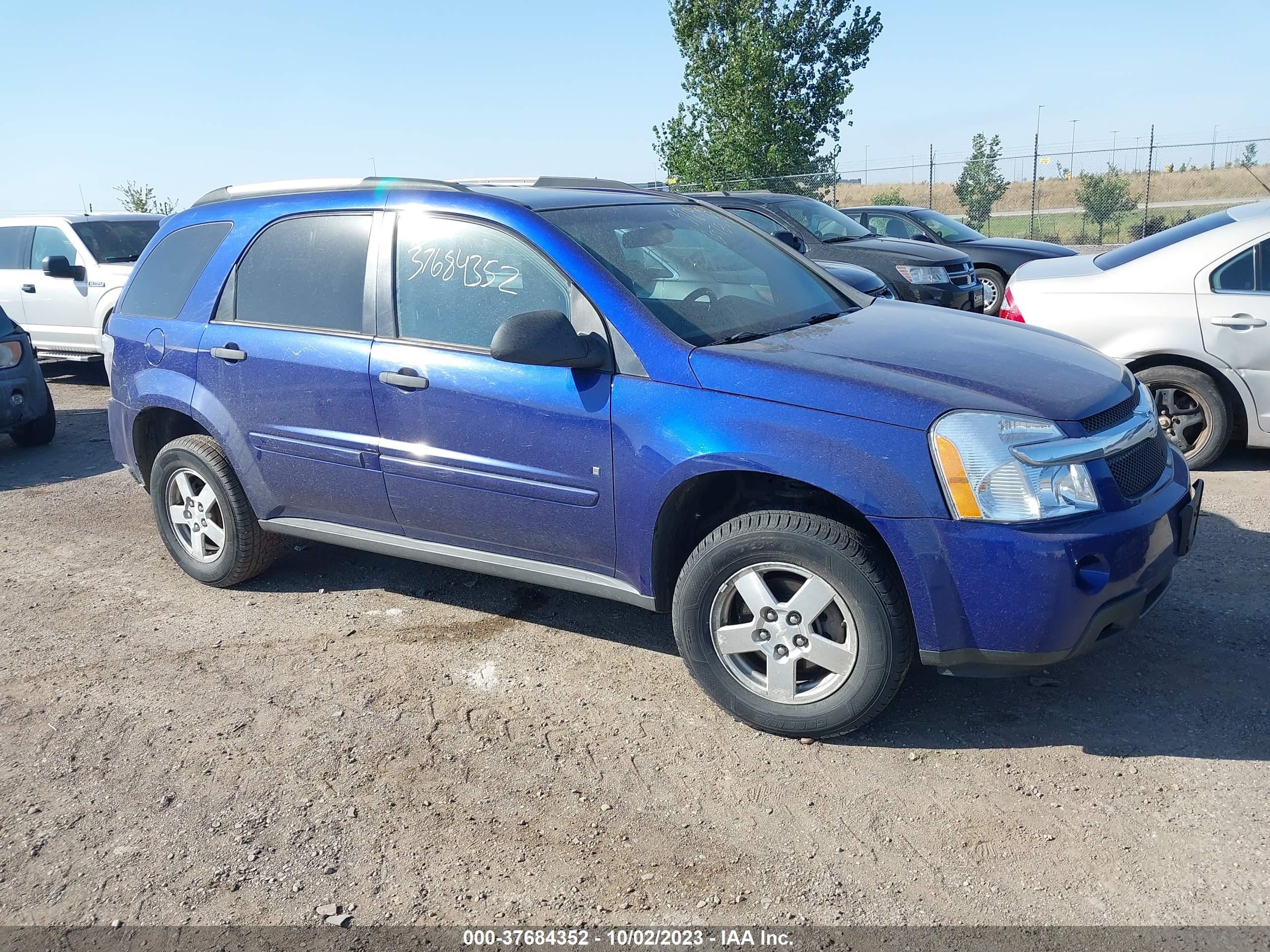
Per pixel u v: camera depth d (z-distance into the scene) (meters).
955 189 26.19
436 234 3.96
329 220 4.27
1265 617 4.06
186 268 4.75
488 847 2.90
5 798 3.24
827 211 11.29
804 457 3.11
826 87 27.95
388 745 3.47
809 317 3.96
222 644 4.33
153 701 3.85
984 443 2.99
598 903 2.66
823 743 3.38
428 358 3.86
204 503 4.81
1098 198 24.95
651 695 3.76
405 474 3.99
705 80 28.12
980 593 2.99
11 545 5.83
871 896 2.64
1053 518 2.98
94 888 2.79
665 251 3.96
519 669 4.00
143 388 4.79
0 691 3.98
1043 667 3.10
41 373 8.18
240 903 2.71
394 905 2.68
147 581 5.13
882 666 3.15
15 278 11.39
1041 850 2.79
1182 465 3.59
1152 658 3.80
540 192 4.11
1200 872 2.66
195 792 3.23
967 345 3.60
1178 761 3.16
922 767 3.21
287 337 4.26
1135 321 5.95
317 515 4.43
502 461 3.72
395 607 4.66
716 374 3.31
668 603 3.65
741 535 3.26
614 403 3.45
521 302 3.72
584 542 3.66
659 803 3.09
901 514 3.02
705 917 2.59
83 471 7.56
